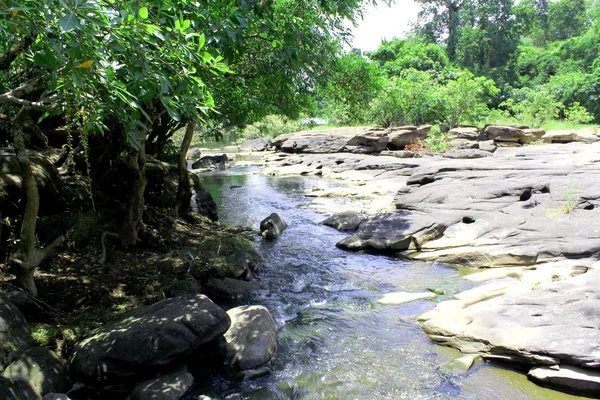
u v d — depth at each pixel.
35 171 5.61
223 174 19.06
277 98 8.83
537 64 50.66
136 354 3.94
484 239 7.65
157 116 6.45
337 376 4.24
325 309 5.71
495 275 6.49
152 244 7.05
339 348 4.74
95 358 3.95
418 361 4.46
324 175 17.84
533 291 5.37
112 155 7.08
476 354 4.50
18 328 3.96
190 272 6.28
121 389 3.95
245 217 10.76
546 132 24.20
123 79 3.55
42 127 8.03
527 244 7.19
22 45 3.77
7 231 5.12
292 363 4.48
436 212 8.95
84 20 2.52
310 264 7.41
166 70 3.45
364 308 5.71
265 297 6.11
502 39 49.78
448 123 28.30
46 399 3.41
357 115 9.95
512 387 4.02
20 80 5.54
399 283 6.52
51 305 4.85
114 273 5.82
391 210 10.23
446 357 4.51
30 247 4.59
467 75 28.30
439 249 7.68
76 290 5.21
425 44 48.41
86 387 3.94
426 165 12.34
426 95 28.05
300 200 12.95
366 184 15.23
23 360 3.69
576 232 7.16
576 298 4.99
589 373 3.94
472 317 5.00
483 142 21.83
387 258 7.69
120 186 7.51
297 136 25.75
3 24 2.68
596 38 48.12
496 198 9.02
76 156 7.08
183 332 4.16
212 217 9.82
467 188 9.66
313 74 7.86
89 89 3.39
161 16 3.80
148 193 8.31
